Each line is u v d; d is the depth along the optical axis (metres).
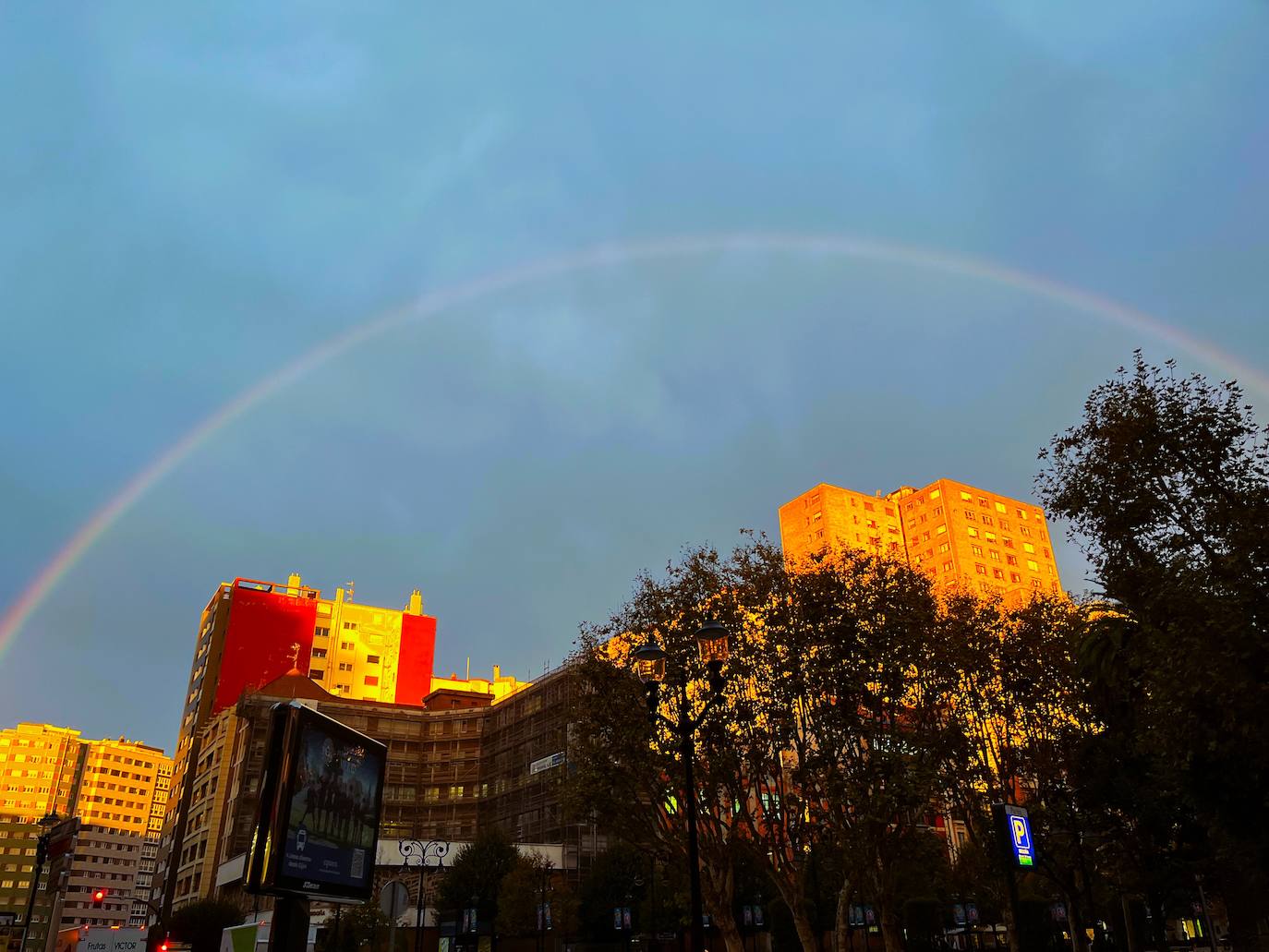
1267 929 31.73
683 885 39.72
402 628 130.12
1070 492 24.56
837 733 31.17
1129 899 37.47
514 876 59.12
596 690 32.59
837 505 121.50
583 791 31.17
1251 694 19.27
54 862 50.03
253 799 79.62
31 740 184.25
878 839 30.89
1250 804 23.50
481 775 93.19
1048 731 36.94
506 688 138.00
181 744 109.50
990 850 37.06
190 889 83.56
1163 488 22.66
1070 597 38.84
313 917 56.84
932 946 57.09
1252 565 20.00
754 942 60.12
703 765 30.67
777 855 32.09
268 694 87.38
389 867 68.94
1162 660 21.83
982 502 125.00
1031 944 53.94
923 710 33.69
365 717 93.94
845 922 29.70
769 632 32.19
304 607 111.19
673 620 31.75
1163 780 27.30
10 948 71.50
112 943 38.62
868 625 32.25
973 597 40.44
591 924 56.97
